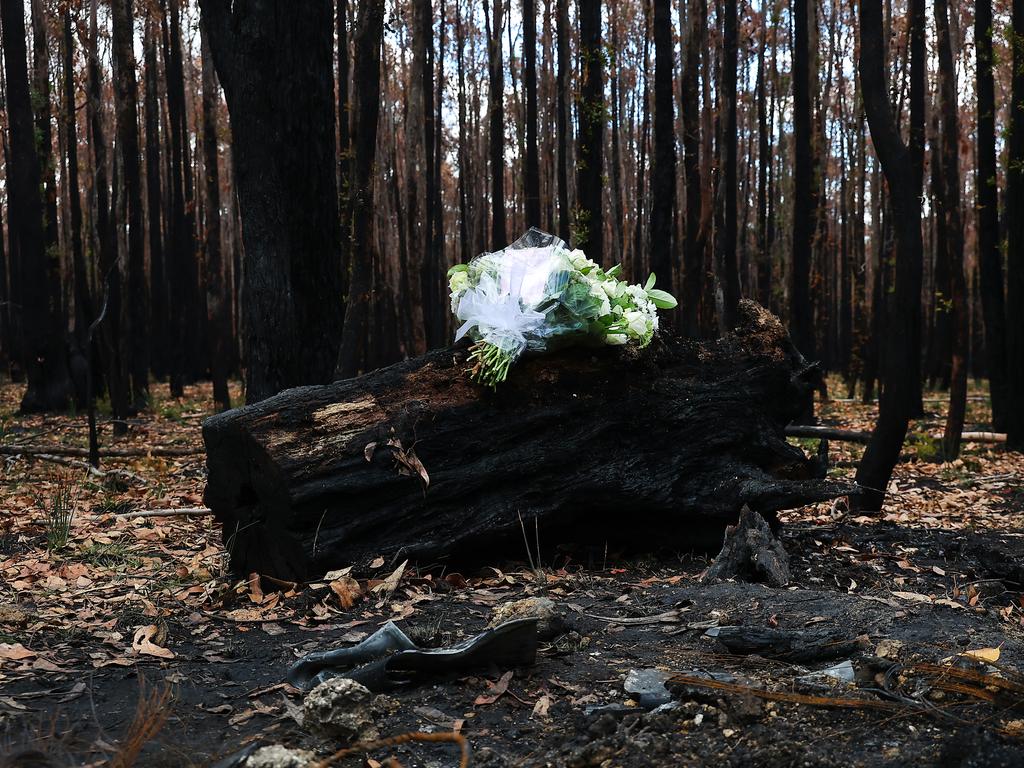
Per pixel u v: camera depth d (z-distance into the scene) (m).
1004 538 5.96
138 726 2.84
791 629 3.72
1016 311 11.48
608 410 5.20
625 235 31.83
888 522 6.84
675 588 4.50
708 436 5.40
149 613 4.29
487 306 5.10
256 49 7.27
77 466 9.24
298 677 3.30
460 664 3.29
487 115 33.00
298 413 4.75
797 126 15.29
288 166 7.41
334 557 4.59
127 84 16.30
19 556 5.84
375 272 22.58
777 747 2.56
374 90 11.08
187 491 8.39
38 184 16.95
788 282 27.23
